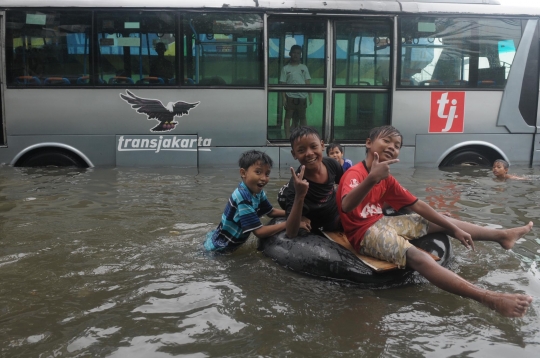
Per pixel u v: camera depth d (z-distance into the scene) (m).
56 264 3.58
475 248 3.99
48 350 2.41
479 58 8.23
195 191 6.12
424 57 8.16
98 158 7.85
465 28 8.18
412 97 8.17
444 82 8.22
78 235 4.29
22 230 4.41
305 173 3.75
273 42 7.96
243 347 2.44
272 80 8.03
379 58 8.13
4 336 2.55
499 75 8.30
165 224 4.66
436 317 2.79
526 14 8.24
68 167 7.83
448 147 8.31
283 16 7.88
